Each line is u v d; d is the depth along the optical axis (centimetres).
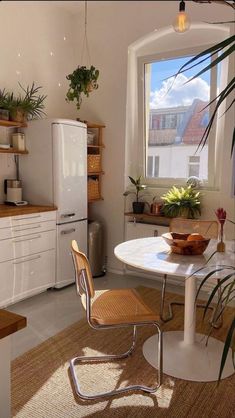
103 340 243
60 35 399
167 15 347
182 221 277
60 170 330
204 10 326
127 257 201
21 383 192
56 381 195
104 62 393
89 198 389
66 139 335
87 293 173
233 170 317
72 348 231
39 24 373
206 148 352
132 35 370
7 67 342
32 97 368
